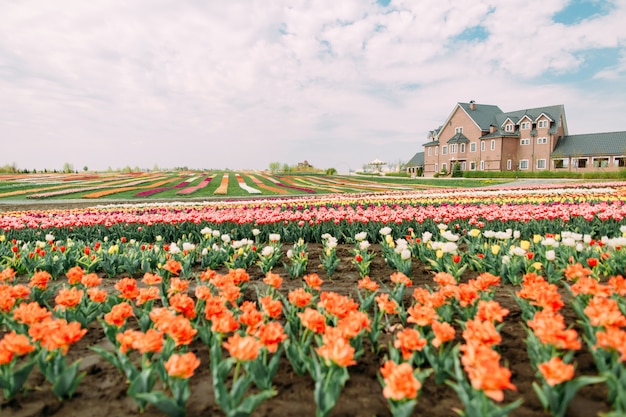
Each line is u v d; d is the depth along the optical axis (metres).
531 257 5.12
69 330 2.56
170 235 9.92
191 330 2.64
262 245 8.61
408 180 52.31
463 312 3.60
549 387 2.24
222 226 10.05
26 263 6.09
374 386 2.85
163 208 17.69
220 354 2.71
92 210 16.95
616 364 2.48
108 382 2.96
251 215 9.91
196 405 2.64
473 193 22.02
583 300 3.78
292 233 9.42
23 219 10.61
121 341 2.60
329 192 34.41
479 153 66.06
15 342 2.45
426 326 3.37
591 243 5.99
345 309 2.94
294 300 3.20
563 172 47.84
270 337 2.52
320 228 9.59
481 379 1.88
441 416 2.44
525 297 3.40
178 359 2.19
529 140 62.06
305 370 2.99
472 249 6.66
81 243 7.85
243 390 2.34
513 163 63.44
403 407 2.03
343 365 2.21
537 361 2.72
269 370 2.69
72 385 2.69
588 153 56.28
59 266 6.06
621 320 2.48
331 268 6.10
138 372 2.65
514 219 9.43
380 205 15.89
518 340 3.52
